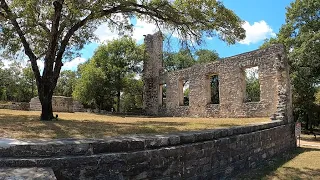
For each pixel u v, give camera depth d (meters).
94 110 29.08
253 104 17.89
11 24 11.34
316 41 21.92
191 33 13.97
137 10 13.07
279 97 15.59
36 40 13.48
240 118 17.45
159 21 14.28
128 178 5.45
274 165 10.47
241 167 9.05
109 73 31.94
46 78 11.94
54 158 4.73
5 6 11.00
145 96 29.02
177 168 6.45
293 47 25.73
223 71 20.14
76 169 4.84
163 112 26.38
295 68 23.80
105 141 5.45
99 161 5.09
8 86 48.00
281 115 14.83
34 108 24.52
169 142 6.50
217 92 37.34
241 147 9.16
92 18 12.13
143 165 5.71
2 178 3.65
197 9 12.62
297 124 15.49
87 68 32.41
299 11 26.28
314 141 20.75
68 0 11.56
